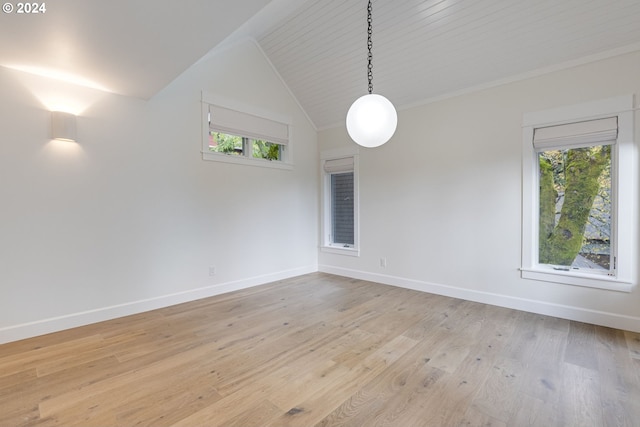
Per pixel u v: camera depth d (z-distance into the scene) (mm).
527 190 3188
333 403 1750
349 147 4762
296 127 4871
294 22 3715
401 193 4188
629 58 2656
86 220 2926
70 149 2832
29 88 2629
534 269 3162
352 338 2602
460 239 3670
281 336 2646
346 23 3477
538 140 3111
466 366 2143
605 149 2881
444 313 3184
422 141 3971
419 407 1715
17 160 2576
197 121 3689
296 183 4887
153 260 3355
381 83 3967
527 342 2502
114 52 2338
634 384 1914
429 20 3094
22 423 1575
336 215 5164
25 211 2615
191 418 1621
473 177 3555
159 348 2422
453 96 3693
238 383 1943
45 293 2711
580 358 2238
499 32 2949
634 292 2674
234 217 4074
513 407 1709
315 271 5230
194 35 2141
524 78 3182
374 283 4434
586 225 2986
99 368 2117
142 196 3273
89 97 2936
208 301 3623
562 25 2713
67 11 1814
